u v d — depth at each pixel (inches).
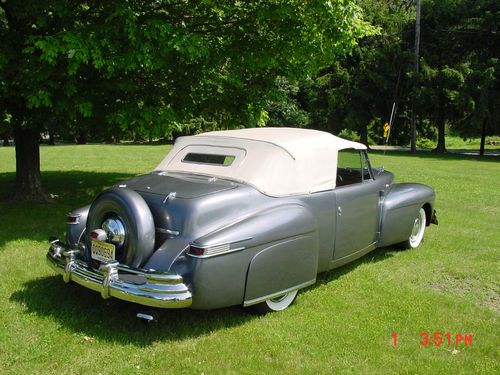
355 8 316.5
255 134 193.3
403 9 1565.0
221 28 333.7
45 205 350.9
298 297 182.5
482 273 215.0
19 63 273.0
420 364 135.3
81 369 129.3
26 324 153.9
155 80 330.0
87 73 290.4
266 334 150.6
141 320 157.2
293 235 160.7
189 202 150.5
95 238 152.9
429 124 1508.4
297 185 174.4
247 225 150.0
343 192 193.5
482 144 1208.8
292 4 309.3
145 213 148.8
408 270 218.4
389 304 177.2
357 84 1337.4
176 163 194.5
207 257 138.5
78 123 336.5
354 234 202.1
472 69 1201.4
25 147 363.6
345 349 142.6
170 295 135.6
